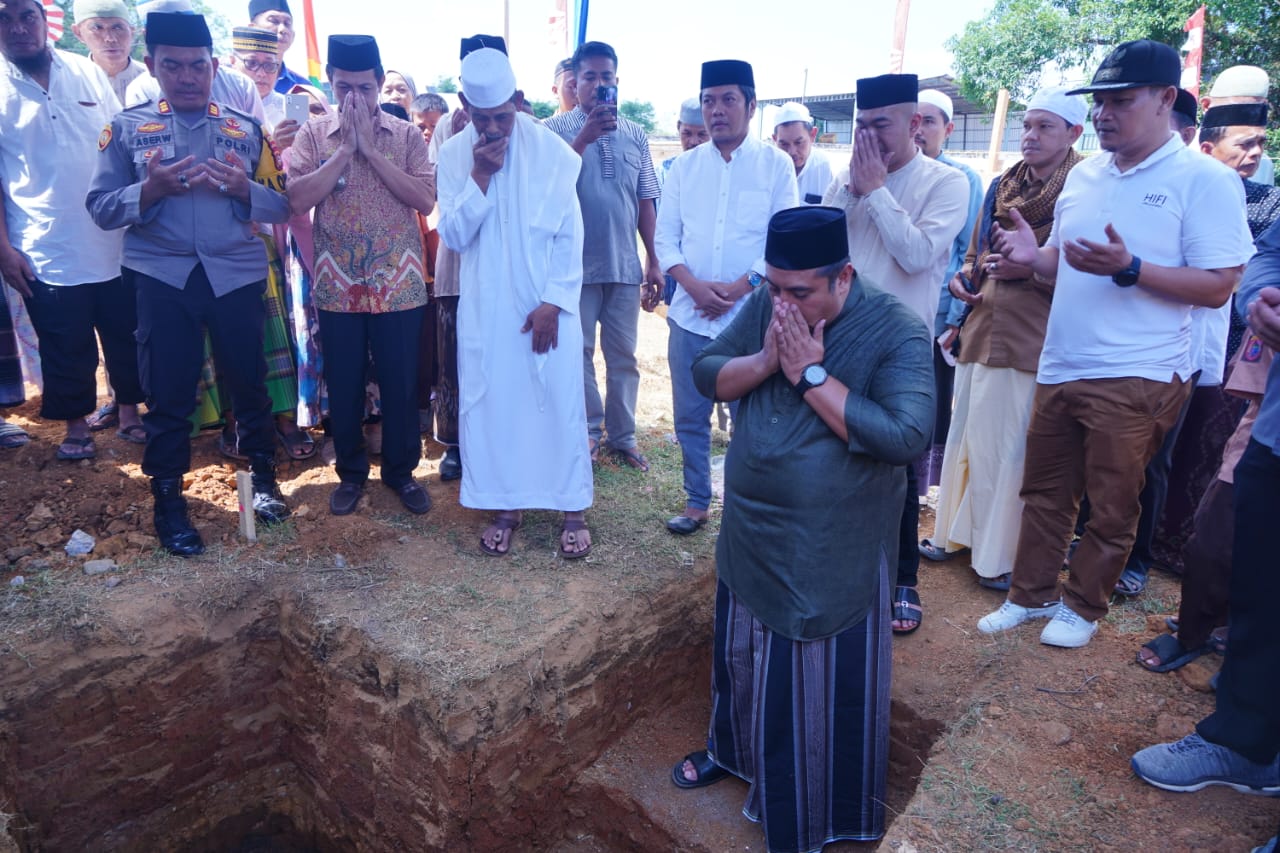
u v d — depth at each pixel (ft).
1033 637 12.47
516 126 12.61
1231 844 8.84
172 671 12.45
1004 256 12.05
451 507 15.62
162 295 12.63
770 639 10.07
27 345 17.12
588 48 15.58
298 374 15.99
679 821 12.12
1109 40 48.88
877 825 10.76
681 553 14.70
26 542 13.47
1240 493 8.70
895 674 12.21
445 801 11.53
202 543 13.75
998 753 10.25
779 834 10.43
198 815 13.37
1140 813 9.32
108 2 16.60
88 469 15.43
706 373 10.14
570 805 13.20
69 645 11.70
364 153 13.12
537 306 12.92
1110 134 10.46
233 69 17.20
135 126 12.50
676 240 14.32
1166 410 10.96
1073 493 12.03
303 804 14.08
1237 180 10.17
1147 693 11.14
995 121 32.94
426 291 15.42
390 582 13.33
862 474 9.41
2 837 10.11
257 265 13.39
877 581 9.98
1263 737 8.66
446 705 11.18
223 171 12.30
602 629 12.97
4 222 14.19
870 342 9.27
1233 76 14.71
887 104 11.45
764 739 10.23
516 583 13.48
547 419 13.37
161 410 13.03
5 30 13.39
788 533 9.61
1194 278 10.16
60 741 11.75
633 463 17.93
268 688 13.53
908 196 12.06
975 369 13.33
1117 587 13.42
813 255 8.65
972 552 14.06
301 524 14.55
